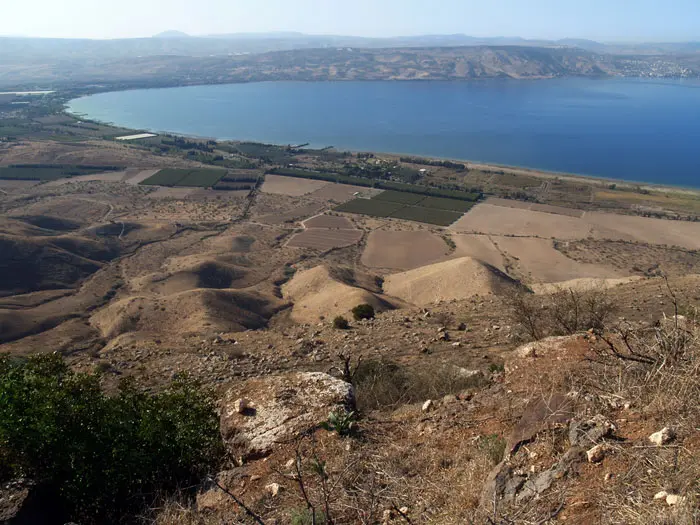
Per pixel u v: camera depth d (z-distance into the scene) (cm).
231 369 1680
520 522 372
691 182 12581
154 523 551
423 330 1848
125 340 3372
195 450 683
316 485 518
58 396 655
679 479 358
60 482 636
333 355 1702
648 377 520
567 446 456
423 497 473
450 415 643
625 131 19612
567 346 791
